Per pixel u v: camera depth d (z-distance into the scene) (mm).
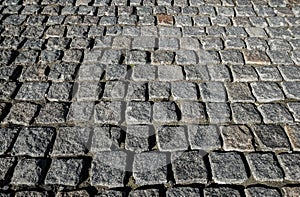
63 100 2801
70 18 3842
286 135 2525
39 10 3980
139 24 3750
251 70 3133
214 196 2117
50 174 2246
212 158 2355
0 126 2576
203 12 3986
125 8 4035
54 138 2479
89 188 2168
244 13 3975
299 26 3758
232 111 2721
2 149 2400
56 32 3609
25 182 2199
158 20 3820
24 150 2395
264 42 3500
